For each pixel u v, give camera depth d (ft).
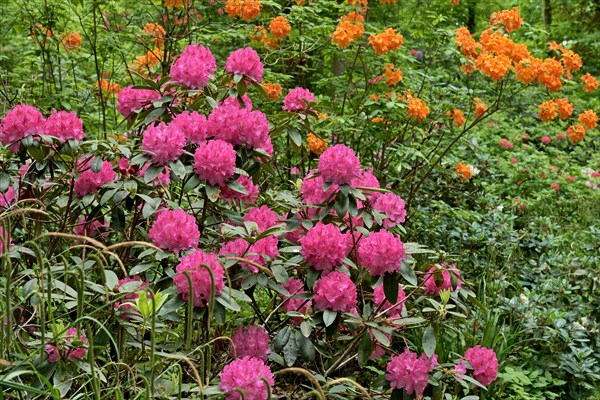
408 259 9.50
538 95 18.92
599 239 16.79
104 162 9.82
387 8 20.83
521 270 16.35
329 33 17.46
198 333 9.41
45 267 8.61
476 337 13.14
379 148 17.26
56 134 9.41
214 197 9.41
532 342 13.98
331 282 8.94
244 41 18.21
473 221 17.21
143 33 16.14
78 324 7.18
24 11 16.34
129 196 9.75
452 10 22.53
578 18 39.45
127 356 8.87
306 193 10.23
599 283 15.06
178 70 10.55
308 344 9.20
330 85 18.54
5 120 9.30
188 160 10.00
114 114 16.61
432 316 9.34
